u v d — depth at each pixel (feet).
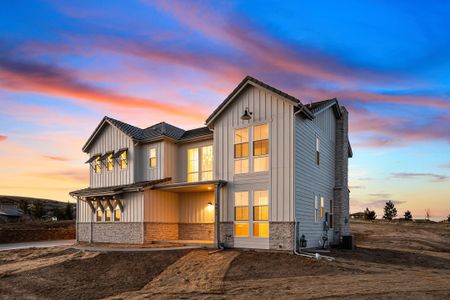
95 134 75.87
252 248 50.60
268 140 51.34
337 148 68.64
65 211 165.27
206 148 65.41
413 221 154.20
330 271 38.91
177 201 67.46
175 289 34.19
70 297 33.86
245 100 54.44
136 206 62.75
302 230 50.29
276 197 49.57
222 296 30.42
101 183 74.08
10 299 33.81
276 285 33.27
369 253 57.06
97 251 50.67
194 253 48.62
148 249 51.29
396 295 28.68
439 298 27.86
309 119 55.01
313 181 56.18
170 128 71.36
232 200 53.72
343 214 65.98
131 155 69.15
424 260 53.93
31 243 76.69
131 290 35.45
